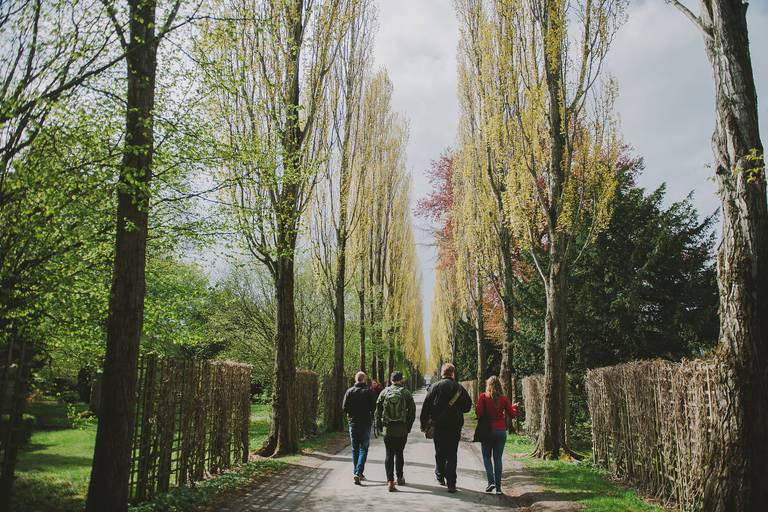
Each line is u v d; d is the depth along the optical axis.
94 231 7.27
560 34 11.12
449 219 27.33
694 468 5.77
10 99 5.36
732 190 5.09
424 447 13.96
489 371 31.36
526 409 17.72
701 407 5.59
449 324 37.09
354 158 19.55
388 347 27.38
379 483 8.21
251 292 21.59
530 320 17.28
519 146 11.96
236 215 8.94
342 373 19.45
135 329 5.60
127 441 5.41
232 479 8.31
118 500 5.28
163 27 6.04
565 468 9.44
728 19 5.26
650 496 6.96
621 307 14.48
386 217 26.27
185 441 7.47
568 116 11.23
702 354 13.60
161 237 8.64
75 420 9.22
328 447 13.84
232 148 8.43
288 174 9.55
